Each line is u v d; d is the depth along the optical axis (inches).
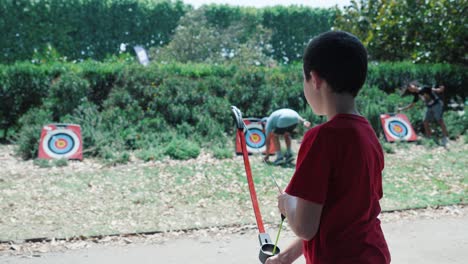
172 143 363.3
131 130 385.1
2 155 362.9
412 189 283.9
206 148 378.9
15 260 181.3
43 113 390.9
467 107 470.0
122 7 870.4
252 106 442.3
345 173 65.0
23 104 416.8
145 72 438.9
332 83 66.1
